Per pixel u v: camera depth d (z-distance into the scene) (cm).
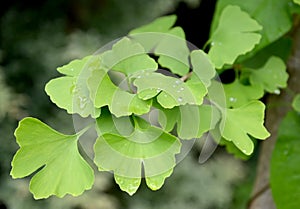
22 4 226
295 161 87
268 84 83
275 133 98
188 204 222
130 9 226
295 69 94
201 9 161
